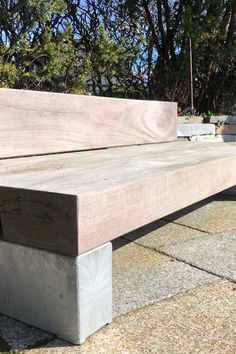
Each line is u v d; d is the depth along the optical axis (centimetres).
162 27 516
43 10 378
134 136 267
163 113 297
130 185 125
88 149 231
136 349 119
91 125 232
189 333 128
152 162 173
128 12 502
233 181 205
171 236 221
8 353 116
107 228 117
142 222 132
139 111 272
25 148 194
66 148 216
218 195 303
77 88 440
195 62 516
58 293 120
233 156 202
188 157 194
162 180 141
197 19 469
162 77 520
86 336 122
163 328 131
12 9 374
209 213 264
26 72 397
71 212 108
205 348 120
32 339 121
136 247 205
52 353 116
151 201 136
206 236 220
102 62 462
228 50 504
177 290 157
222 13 477
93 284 122
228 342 124
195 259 188
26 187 115
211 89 547
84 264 117
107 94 503
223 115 498
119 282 165
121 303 147
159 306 145
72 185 119
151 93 520
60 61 411
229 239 214
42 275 121
